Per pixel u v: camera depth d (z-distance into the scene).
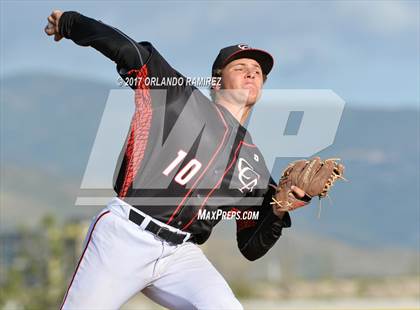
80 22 9.46
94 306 9.38
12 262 53.78
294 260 82.12
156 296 9.75
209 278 9.47
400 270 97.19
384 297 67.69
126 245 9.36
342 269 93.75
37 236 54.16
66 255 52.91
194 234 9.81
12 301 51.09
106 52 9.41
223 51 10.16
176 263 9.63
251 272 74.62
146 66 9.38
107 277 9.35
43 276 52.75
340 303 57.53
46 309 51.44
